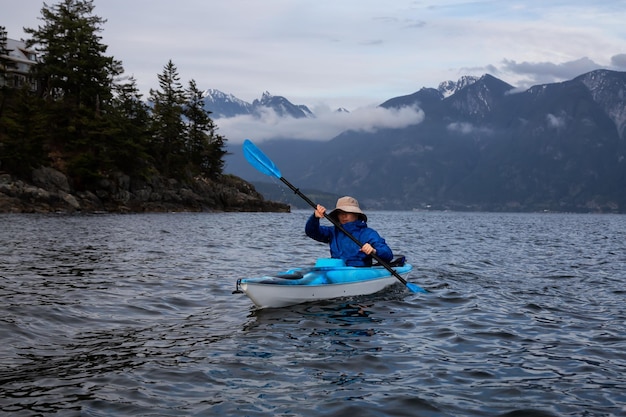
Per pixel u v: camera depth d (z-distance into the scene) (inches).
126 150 2896.2
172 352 239.5
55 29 3068.4
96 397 183.3
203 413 171.5
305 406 179.2
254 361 228.1
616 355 246.2
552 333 287.1
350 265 395.2
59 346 243.6
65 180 2620.6
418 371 218.8
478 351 250.1
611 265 647.8
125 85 3538.4
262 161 433.7
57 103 2947.8
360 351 246.2
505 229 1983.3
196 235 1052.5
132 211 2901.1
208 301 358.9
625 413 178.1
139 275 458.6
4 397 181.6
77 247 698.2
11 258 546.6
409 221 3321.9
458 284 458.6
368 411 175.9
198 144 4001.0
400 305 356.5
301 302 352.2
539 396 192.4
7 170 2443.4
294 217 3056.1
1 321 274.5
